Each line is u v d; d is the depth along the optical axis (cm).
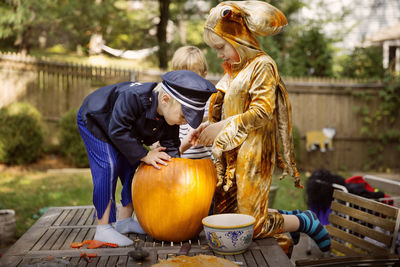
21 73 885
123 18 1108
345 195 291
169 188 217
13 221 411
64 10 1020
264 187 234
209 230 208
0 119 784
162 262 194
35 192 616
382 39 1309
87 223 271
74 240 236
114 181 232
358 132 941
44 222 273
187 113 215
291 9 1119
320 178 370
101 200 229
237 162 233
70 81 895
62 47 1191
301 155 932
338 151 942
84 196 595
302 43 1044
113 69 870
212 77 859
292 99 930
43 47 1160
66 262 199
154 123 229
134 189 229
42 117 861
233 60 236
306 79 930
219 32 231
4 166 784
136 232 249
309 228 256
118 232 234
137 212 229
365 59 1054
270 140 238
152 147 256
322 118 936
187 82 215
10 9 1035
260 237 234
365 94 927
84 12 1042
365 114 936
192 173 222
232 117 223
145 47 1094
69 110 837
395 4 1376
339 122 938
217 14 231
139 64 1198
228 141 220
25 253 213
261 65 226
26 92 890
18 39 1095
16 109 799
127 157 226
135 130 227
